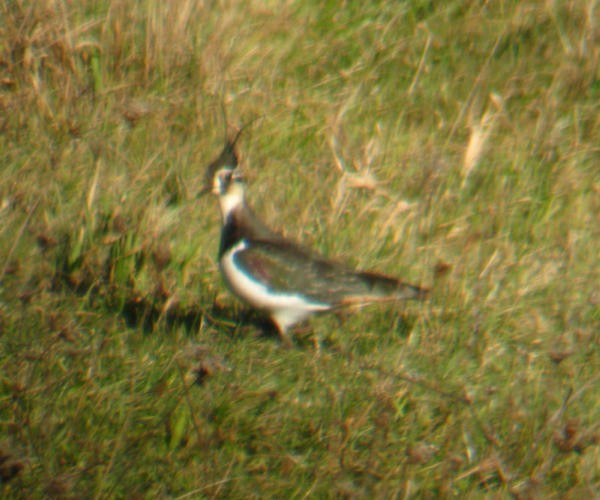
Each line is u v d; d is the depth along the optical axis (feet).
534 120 49.73
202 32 50.31
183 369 33.40
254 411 32.81
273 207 42.88
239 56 50.57
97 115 46.16
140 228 39.32
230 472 30.22
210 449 30.58
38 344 33.73
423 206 43.24
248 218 37.40
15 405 30.99
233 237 37.14
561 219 44.47
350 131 48.19
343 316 37.83
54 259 38.22
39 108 45.57
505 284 40.19
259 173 45.11
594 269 41.98
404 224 42.42
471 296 39.19
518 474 31.17
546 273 41.19
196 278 39.09
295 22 53.42
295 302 36.29
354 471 30.71
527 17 53.21
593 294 39.60
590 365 36.65
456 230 42.73
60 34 47.73
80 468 29.60
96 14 50.85
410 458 29.60
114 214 39.06
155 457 30.27
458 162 46.70
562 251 42.83
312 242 41.37
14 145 44.16
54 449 30.01
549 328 38.63
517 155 47.09
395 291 36.40
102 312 36.50
